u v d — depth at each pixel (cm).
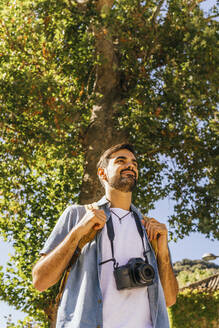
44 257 204
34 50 924
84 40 920
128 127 941
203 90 938
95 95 982
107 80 1025
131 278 194
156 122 905
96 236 206
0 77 883
